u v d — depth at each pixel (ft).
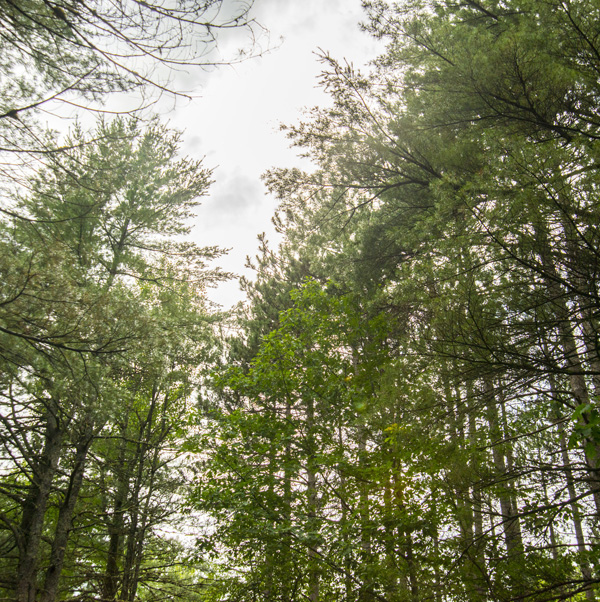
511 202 17.78
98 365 22.47
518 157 17.74
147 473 40.88
